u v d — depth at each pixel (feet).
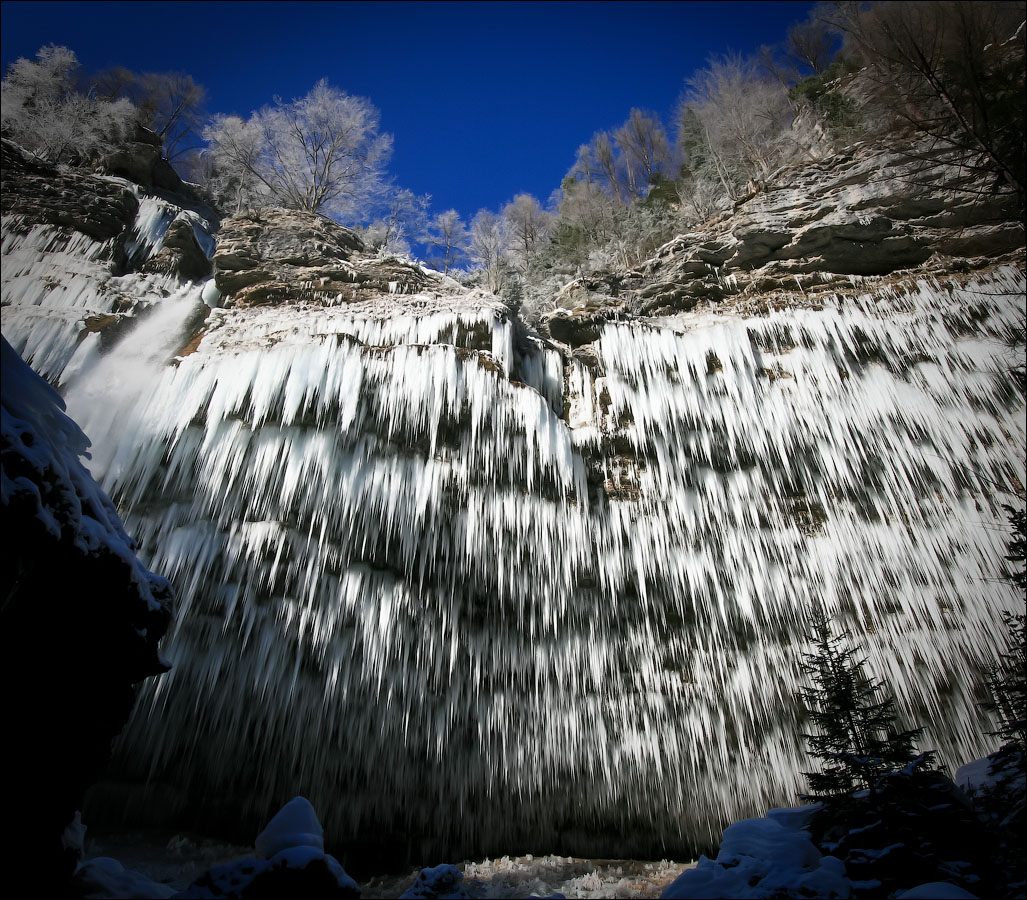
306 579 37.50
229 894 15.65
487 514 42.04
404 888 33.94
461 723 39.58
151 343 48.19
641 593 43.93
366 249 60.54
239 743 35.70
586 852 39.91
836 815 19.95
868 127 60.49
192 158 102.94
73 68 93.20
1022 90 33.14
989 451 44.65
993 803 18.40
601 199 112.16
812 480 46.44
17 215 54.13
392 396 42.06
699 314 55.01
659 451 47.62
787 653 42.39
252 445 39.65
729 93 98.43
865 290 52.08
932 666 40.73
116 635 17.78
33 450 15.44
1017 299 47.83
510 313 51.96
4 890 14.70
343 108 93.71
